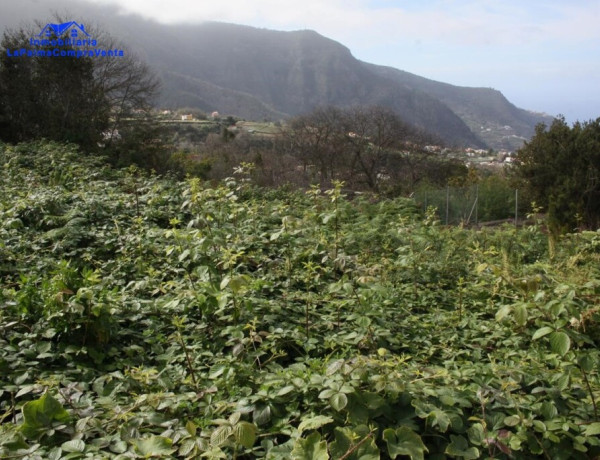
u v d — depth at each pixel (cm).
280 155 3266
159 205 884
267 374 321
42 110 2019
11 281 525
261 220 788
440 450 275
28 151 1467
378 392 287
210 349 402
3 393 313
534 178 1584
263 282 480
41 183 1053
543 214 1611
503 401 296
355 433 254
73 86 2034
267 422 289
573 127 1521
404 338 446
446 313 521
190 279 498
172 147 2317
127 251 619
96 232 705
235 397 308
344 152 3309
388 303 497
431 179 3244
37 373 337
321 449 239
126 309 438
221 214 657
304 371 336
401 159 3344
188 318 443
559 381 308
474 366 358
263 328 432
